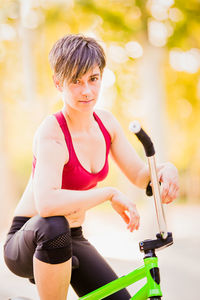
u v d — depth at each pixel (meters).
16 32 7.34
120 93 7.47
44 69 7.48
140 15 6.99
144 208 13.14
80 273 2.11
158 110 7.28
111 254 6.14
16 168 15.87
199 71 7.71
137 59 7.29
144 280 4.45
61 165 1.83
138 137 1.58
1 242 6.95
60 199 1.71
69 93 1.86
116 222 11.19
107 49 7.15
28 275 1.92
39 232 1.68
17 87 7.83
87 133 2.02
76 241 2.15
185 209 14.27
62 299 1.74
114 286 1.82
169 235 1.71
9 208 8.56
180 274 4.86
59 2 7.06
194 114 8.69
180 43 7.16
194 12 6.92
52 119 1.93
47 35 7.27
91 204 1.73
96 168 2.05
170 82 8.09
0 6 7.18
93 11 6.90
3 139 8.62
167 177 1.90
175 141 11.45
